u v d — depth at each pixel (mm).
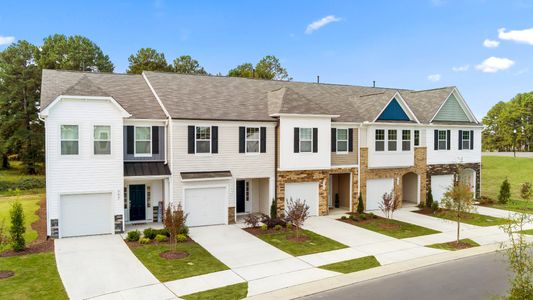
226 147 22953
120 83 24922
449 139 31188
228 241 19188
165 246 18031
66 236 19594
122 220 20422
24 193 34500
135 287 13086
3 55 46062
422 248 18328
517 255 9055
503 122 80500
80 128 19453
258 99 26094
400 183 28938
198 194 22297
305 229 21906
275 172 24281
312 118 24797
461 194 19453
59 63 48125
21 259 15867
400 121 28281
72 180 19406
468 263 16078
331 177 28719
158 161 22344
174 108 22250
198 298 12164
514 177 44094
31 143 44719
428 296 12461
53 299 11977
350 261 16203
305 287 13164
